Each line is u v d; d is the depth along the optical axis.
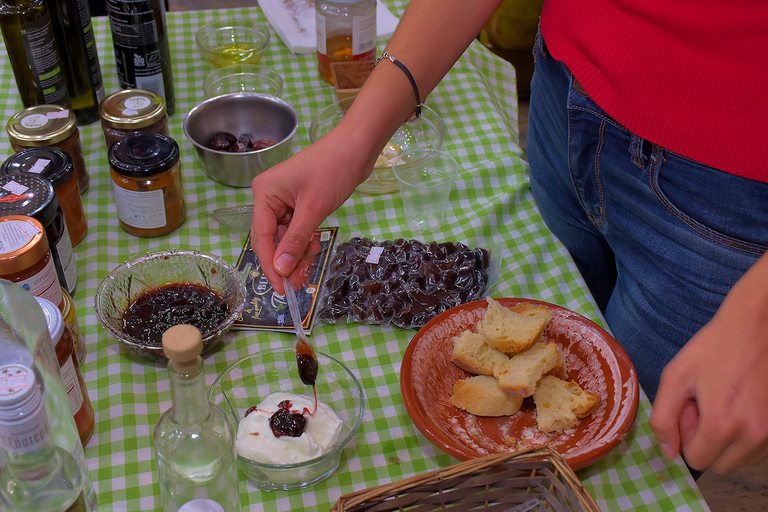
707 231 1.09
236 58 1.76
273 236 1.03
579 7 1.17
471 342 1.03
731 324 0.77
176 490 0.75
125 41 1.46
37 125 1.27
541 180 1.42
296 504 0.89
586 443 0.93
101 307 1.05
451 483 0.79
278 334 1.13
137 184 1.22
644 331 1.25
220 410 0.76
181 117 1.62
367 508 0.77
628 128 1.12
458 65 1.82
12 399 0.58
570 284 1.25
